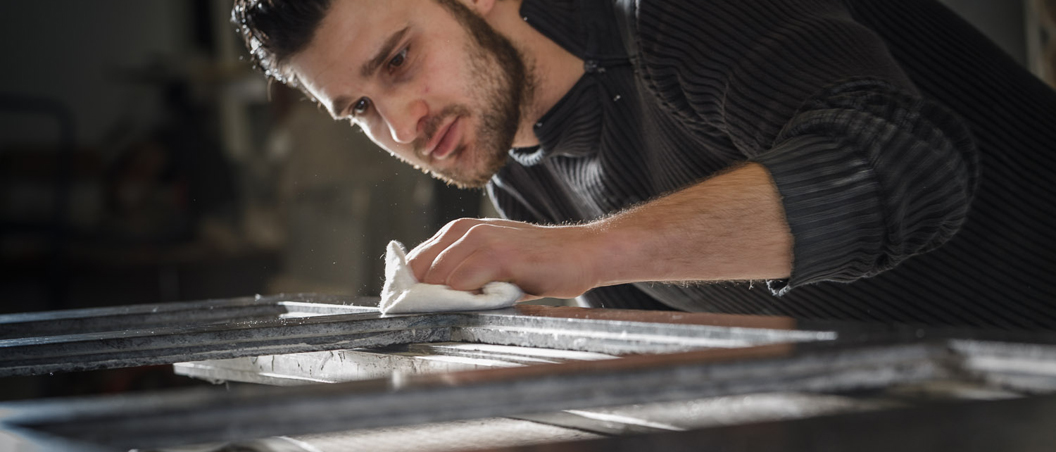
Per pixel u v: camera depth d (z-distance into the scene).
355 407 0.30
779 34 0.90
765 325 0.46
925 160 0.80
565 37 1.14
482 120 1.19
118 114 4.09
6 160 3.89
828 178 0.78
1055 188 1.12
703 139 1.06
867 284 1.12
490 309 0.70
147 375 2.85
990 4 2.63
